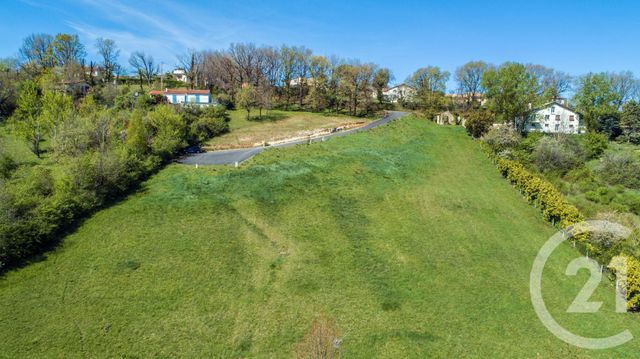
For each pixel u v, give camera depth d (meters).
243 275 32.53
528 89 82.44
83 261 31.92
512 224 45.41
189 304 29.11
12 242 30.83
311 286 32.12
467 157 66.50
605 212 48.16
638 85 114.38
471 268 36.44
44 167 49.94
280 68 121.62
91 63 112.75
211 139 70.44
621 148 84.06
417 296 32.16
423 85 123.94
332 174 51.47
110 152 45.38
